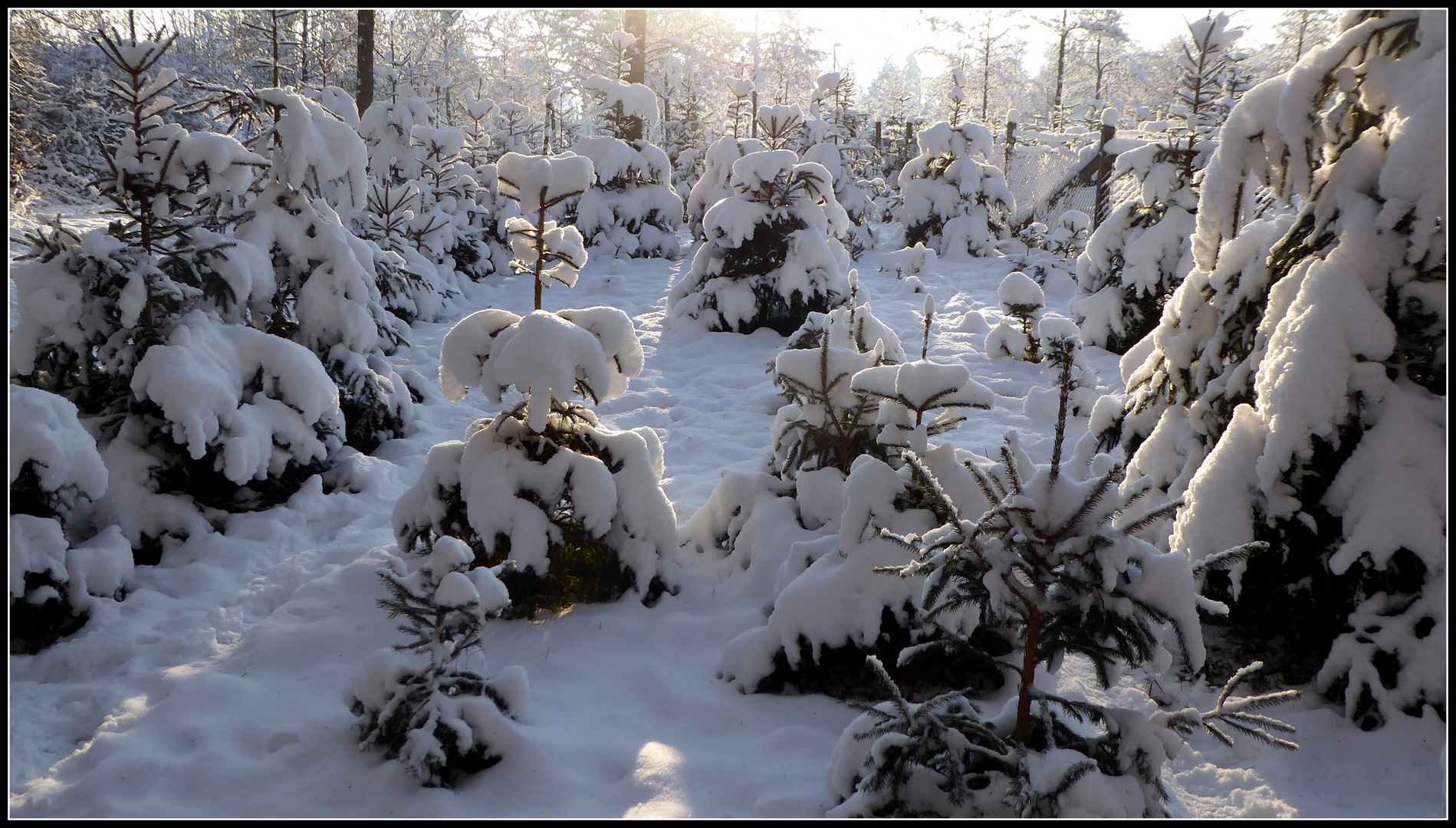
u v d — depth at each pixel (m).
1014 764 2.22
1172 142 9.10
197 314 4.82
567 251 4.38
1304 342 2.98
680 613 3.80
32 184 22.55
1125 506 2.27
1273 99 3.35
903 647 3.23
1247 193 4.21
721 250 10.17
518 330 3.76
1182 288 4.02
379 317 6.66
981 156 16.64
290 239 5.77
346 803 2.57
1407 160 2.84
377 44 27.34
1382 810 2.45
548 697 3.18
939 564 2.36
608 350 3.98
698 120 23.22
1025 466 3.47
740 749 2.86
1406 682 2.79
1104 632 2.31
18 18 21.41
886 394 3.52
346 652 3.53
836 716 3.08
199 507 4.82
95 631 3.65
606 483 3.85
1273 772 2.67
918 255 14.11
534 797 2.59
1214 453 3.29
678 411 7.27
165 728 2.96
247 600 4.02
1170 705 3.09
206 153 4.88
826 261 9.81
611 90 18.30
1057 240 14.92
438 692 2.71
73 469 3.79
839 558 3.41
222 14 18.05
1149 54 29.33
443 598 2.69
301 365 4.96
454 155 13.64
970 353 9.05
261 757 2.83
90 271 4.53
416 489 4.12
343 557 4.43
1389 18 2.95
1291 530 3.12
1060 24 29.61
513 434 4.00
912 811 2.35
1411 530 2.79
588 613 3.85
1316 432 2.94
